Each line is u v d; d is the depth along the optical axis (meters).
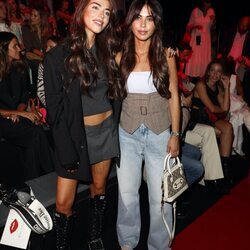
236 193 3.41
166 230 2.23
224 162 3.57
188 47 4.00
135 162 2.13
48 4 6.48
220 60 3.74
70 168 1.88
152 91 1.99
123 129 2.09
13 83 3.11
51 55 1.77
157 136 2.04
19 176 2.91
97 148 2.03
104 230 2.75
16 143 2.89
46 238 2.20
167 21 9.30
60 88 1.80
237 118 4.16
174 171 2.11
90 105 1.95
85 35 1.83
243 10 8.39
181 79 3.69
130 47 1.96
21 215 1.95
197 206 3.15
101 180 2.23
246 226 2.85
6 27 4.95
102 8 1.77
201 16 6.32
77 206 2.37
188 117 3.01
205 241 2.64
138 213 2.32
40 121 2.96
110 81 1.96
